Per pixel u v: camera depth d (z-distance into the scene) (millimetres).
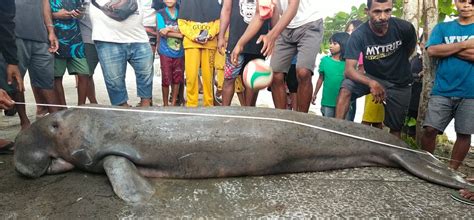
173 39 5750
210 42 5270
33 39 4504
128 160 2904
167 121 3057
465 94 3645
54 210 2416
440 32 3830
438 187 2906
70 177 3010
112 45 4680
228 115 3170
